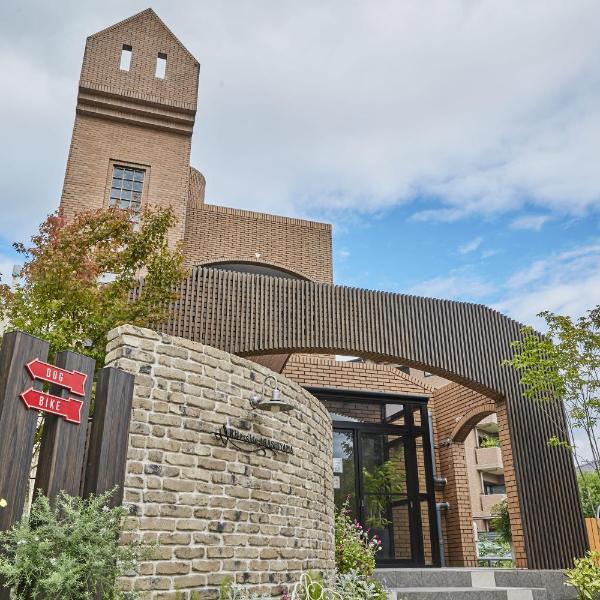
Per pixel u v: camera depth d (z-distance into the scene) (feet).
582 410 29.60
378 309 32.22
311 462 21.86
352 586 22.13
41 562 11.12
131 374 14.79
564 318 29.94
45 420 13.37
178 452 15.48
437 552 36.19
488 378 33.37
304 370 38.75
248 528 16.98
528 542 31.14
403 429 38.29
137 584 13.69
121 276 26.68
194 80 44.57
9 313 24.45
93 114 41.88
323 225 49.65
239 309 29.55
